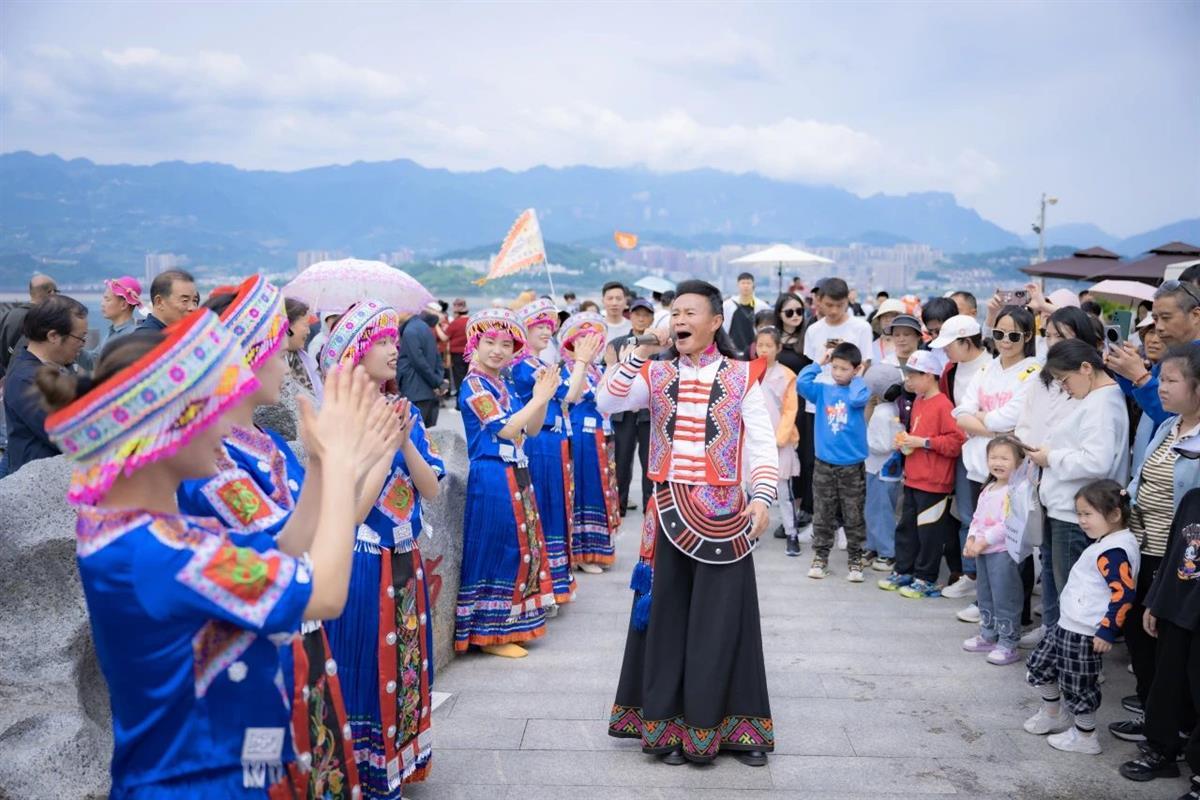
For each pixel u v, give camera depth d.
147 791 1.76
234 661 1.76
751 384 3.75
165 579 1.66
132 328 5.96
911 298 10.72
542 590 5.19
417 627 3.39
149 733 1.76
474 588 4.93
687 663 3.72
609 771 3.72
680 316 3.73
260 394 2.36
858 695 4.52
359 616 3.18
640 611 3.80
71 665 2.88
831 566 6.92
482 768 3.74
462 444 5.66
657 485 3.79
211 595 1.67
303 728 2.21
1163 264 9.98
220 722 1.77
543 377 4.92
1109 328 5.68
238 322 2.26
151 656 1.71
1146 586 3.89
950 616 5.75
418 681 3.40
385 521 3.28
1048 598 4.79
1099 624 3.77
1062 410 4.55
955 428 5.89
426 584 3.52
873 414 6.54
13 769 2.58
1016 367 5.48
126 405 1.61
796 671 4.83
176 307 4.67
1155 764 3.66
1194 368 3.61
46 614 2.95
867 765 3.79
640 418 8.22
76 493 1.69
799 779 3.66
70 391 1.63
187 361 1.67
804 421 7.78
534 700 4.42
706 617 3.71
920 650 5.14
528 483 5.11
